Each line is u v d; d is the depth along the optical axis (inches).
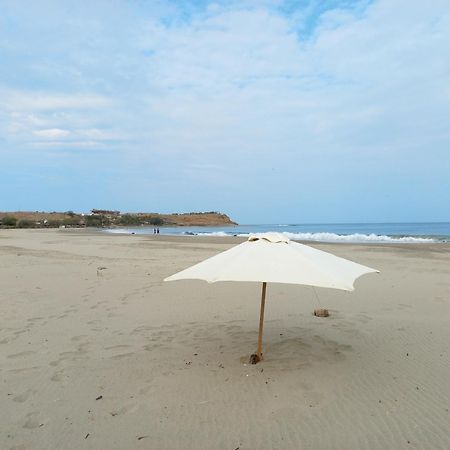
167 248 976.9
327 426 151.5
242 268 165.3
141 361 218.4
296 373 199.9
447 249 971.3
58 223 3624.5
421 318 310.2
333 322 297.7
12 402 171.5
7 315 309.7
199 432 148.3
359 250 945.5
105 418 158.4
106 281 455.8
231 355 227.1
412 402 169.5
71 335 263.9
